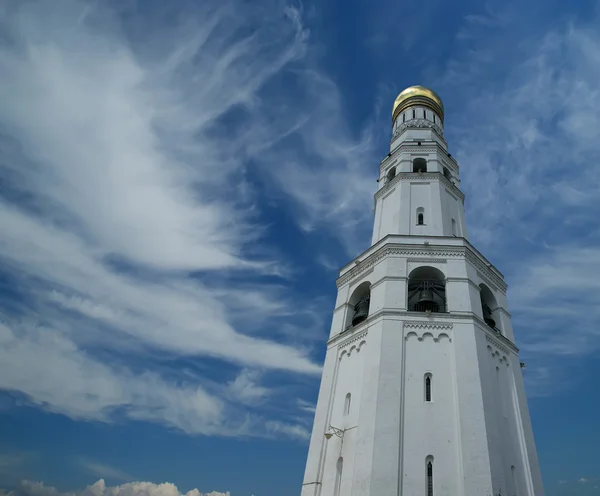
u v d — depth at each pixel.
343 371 35.19
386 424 28.41
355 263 39.97
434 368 30.89
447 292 34.28
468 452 27.09
